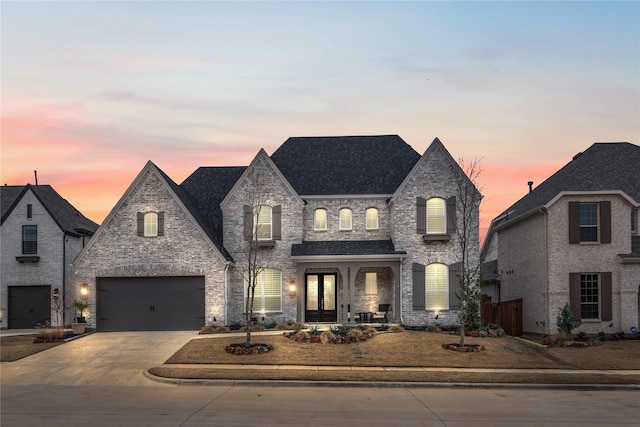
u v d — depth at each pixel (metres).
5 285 35.03
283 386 18.45
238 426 12.85
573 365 22.19
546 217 30.23
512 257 35.59
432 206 31.98
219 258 31.06
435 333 28.55
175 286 31.42
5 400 16.16
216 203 35.81
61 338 28.09
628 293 29.53
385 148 36.69
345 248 32.03
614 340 28.06
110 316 31.31
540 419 13.76
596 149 35.00
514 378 19.19
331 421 13.38
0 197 38.28
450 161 31.92
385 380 18.73
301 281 31.45
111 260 31.36
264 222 32.69
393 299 32.03
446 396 16.83
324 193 33.62
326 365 21.50
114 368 21.56
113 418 13.66
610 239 29.80
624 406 15.47
